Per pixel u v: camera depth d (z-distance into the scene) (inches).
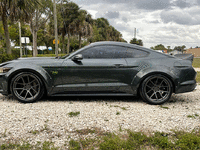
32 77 146.3
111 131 97.9
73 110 130.6
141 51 154.9
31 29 922.7
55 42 677.3
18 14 494.0
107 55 152.6
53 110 129.9
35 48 941.8
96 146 82.4
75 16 1168.2
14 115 118.5
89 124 106.5
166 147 81.9
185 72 147.5
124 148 80.1
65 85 147.8
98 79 148.3
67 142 86.0
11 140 87.0
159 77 145.4
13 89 144.9
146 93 148.2
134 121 111.9
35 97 147.3
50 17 940.6
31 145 82.4
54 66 145.3
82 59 146.9
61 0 1087.6
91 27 1391.5
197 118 117.6
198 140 85.0
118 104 148.5
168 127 103.5
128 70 147.6
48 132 95.9
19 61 149.4
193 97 176.4
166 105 147.7
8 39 523.2
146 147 82.0
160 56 152.6
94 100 159.6
